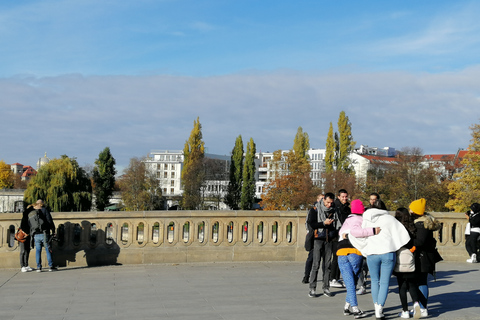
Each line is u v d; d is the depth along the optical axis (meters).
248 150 111.25
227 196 111.75
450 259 16.47
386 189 72.00
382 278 8.53
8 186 176.62
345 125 103.00
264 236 15.28
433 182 68.44
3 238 14.15
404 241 8.43
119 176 116.69
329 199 10.62
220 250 15.06
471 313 9.02
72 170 75.62
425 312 8.65
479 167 53.25
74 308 9.29
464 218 16.55
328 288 10.58
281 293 10.77
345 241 9.08
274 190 75.69
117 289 11.11
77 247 14.37
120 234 14.65
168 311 9.03
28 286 11.51
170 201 148.50
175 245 14.89
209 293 10.70
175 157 187.50
